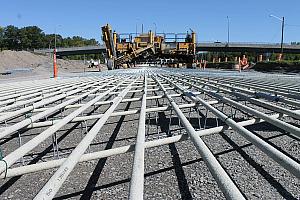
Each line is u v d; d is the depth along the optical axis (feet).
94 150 17.06
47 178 13.47
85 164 14.83
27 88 32.50
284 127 14.46
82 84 37.45
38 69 167.43
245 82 38.86
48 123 16.38
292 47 320.91
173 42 110.63
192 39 108.06
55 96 24.91
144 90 28.53
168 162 15.01
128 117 26.03
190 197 11.42
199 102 21.52
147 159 15.46
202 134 14.67
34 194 12.01
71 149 17.44
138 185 8.39
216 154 16.08
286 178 12.98
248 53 362.33
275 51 324.39
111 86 36.40
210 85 32.81
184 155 15.97
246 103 29.58
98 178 13.25
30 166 10.59
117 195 11.70
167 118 25.11
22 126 14.84
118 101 22.17
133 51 104.37
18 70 154.81
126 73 65.36
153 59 118.01
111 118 25.62
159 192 11.85
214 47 315.78
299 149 16.78
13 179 13.39
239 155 15.89
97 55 424.87
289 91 27.04
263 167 14.19
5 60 193.36
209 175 13.39
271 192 11.75
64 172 9.37
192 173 13.64
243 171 13.75
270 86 32.68
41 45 501.56
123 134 20.42
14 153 10.68
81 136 20.31
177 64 119.34
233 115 24.45
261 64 158.61
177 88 31.27
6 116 16.72
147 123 23.44
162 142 12.96
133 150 12.32
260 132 20.25
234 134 19.79
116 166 14.56
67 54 359.87
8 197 11.84
